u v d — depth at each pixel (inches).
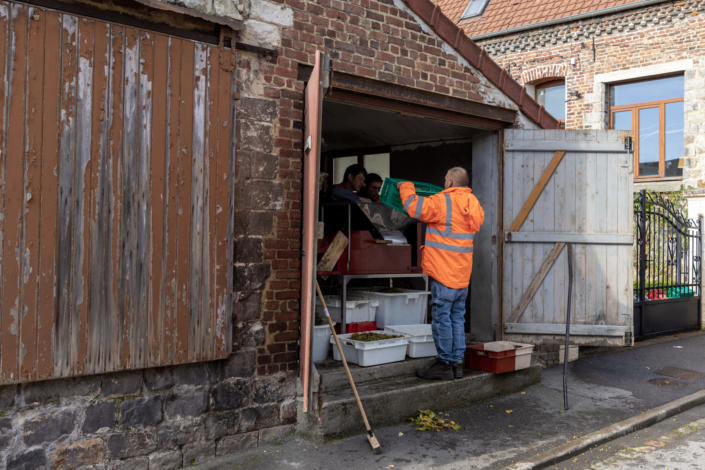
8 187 118.8
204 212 145.1
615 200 230.5
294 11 164.4
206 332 145.5
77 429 129.0
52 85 123.2
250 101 155.1
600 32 438.6
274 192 160.4
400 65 192.5
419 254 229.6
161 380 140.6
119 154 132.0
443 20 204.5
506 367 208.1
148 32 135.5
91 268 128.6
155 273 137.5
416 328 221.0
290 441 160.9
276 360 161.0
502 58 495.2
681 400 206.7
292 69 163.9
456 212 191.8
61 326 124.9
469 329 259.8
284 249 162.7
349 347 194.2
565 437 170.1
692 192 367.2
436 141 274.2
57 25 123.4
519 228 232.2
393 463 148.0
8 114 118.6
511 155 234.2
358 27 180.2
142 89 135.0
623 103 442.6
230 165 149.8
